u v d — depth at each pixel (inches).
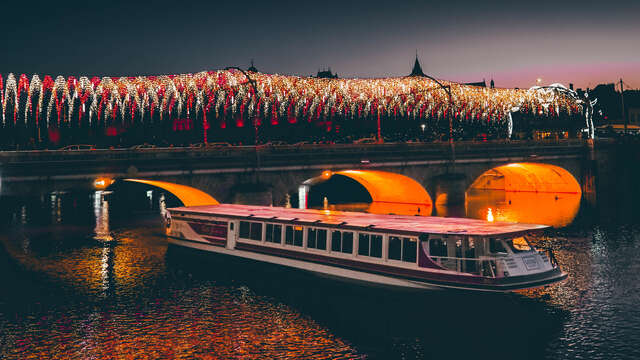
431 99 2731.3
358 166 2519.7
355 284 1101.7
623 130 4527.6
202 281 1214.3
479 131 4033.0
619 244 1614.2
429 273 983.0
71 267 1369.3
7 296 1120.2
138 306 1045.8
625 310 986.1
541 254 1020.5
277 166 2294.5
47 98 1796.3
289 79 2185.0
